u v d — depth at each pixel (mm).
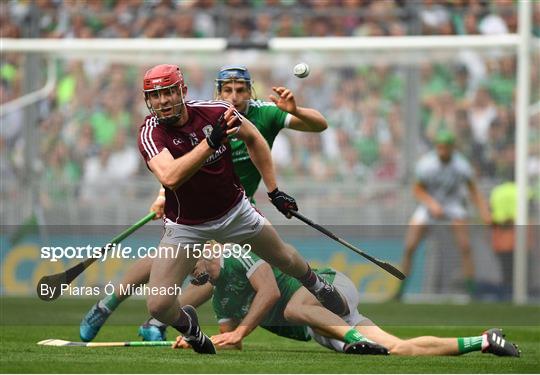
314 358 24094
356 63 55469
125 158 55469
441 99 57250
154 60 55531
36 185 53156
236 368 21422
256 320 26047
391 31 60594
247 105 29188
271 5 61750
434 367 22297
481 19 59219
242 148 28531
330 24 61344
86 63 55719
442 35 59250
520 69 50719
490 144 56500
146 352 25062
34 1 56438
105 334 31188
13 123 53375
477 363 23281
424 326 36562
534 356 25250
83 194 54031
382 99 57625
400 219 54438
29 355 23672
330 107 57844
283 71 58281
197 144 23688
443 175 51281
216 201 24328
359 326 26062
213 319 30562
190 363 22219
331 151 56844
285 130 56875
